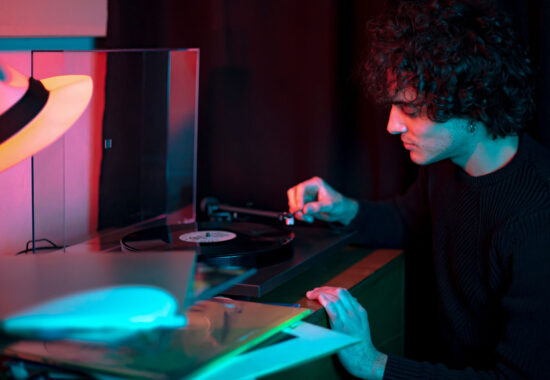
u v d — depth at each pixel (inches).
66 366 26.7
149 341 27.7
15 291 25.0
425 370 36.7
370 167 60.2
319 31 58.9
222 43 62.8
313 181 51.4
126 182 47.5
